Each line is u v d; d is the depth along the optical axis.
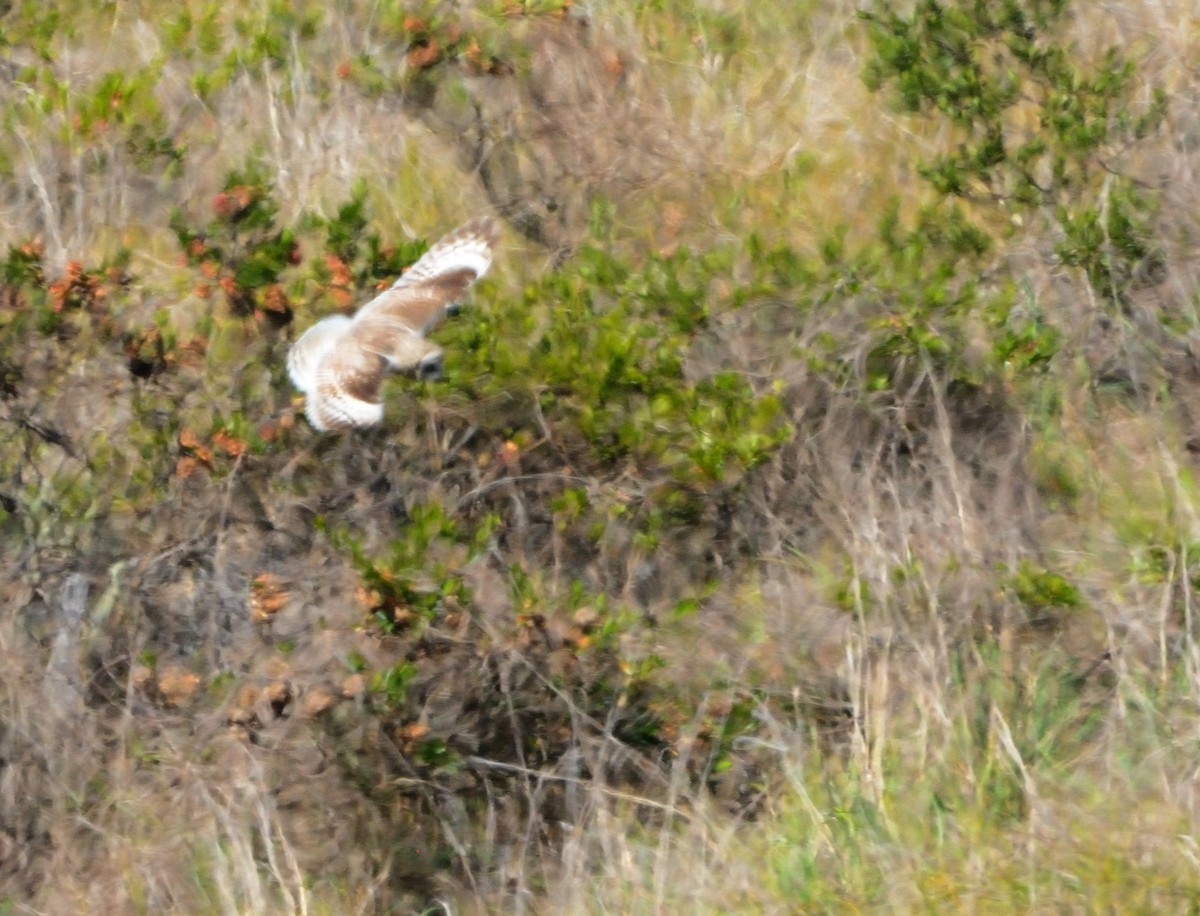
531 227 31.34
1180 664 24.42
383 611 23.80
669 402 25.72
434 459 25.75
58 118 30.58
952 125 31.95
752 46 35.88
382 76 32.38
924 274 29.44
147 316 26.39
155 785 24.36
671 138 32.25
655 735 24.53
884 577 24.45
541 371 25.67
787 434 25.67
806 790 23.88
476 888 23.88
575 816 24.11
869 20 32.56
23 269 25.80
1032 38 31.58
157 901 23.61
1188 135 31.25
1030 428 27.86
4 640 24.91
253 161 27.98
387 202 31.02
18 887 24.08
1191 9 33.03
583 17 33.84
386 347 22.39
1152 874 21.62
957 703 24.16
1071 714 24.70
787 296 27.50
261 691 24.14
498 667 24.11
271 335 26.02
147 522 25.55
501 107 32.19
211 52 33.22
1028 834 22.30
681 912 22.36
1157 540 26.23
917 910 21.83
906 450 27.45
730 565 25.97
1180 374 28.89
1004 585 25.30
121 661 25.20
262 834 23.78
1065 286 29.80
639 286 27.44
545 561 25.70
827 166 32.81
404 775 24.09
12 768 24.39
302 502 25.53
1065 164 31.03
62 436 25.72
